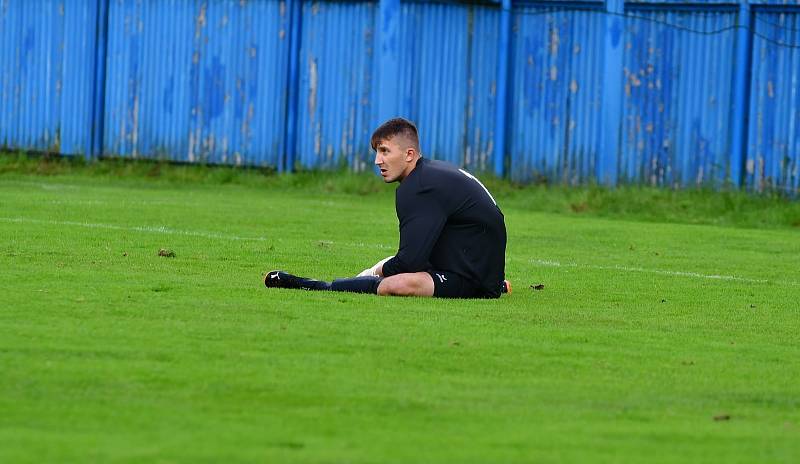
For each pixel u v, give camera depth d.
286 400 20.50
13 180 81.56
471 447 17.81
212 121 87.56
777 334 30.06
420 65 85.38
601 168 81.56
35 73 89.62
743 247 56.25
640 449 18.09
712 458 17.70
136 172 87.44
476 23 84.69
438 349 25.44
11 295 30.31
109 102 89.12
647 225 66.38
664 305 34.88
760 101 78.56
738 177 78.81
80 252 40.91
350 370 23.06
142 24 88.38
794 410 21.47
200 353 23.95
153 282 33.91
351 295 32.59
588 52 82.75
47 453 16.61
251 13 86.69
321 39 86.06
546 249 51.62
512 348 26.02
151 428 18.31
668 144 80.56
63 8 89.44
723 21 79.19
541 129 84.00
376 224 59.44
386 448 17.58
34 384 20.89
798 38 77.69
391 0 82.81
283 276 33.53
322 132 86.25
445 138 85.31
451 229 33.12
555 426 19.41
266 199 74.56
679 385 23.22
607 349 26.58
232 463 16.42
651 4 80.25
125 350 23.89
